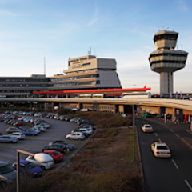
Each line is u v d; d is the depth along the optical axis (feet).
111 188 68.90
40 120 350.43
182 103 253.24
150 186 80.38
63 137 222.69
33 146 182.09
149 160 117.19
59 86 648.38
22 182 71.61
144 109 396.37
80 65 618.03
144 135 199.11
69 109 485.56
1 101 620.08
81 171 103.14
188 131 220.23
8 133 231.50
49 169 113.50
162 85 443.32
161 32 443.73
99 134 226.38
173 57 435.94
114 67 589.73
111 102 422.82
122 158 123.03
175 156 125.59
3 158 143.95
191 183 83.20
